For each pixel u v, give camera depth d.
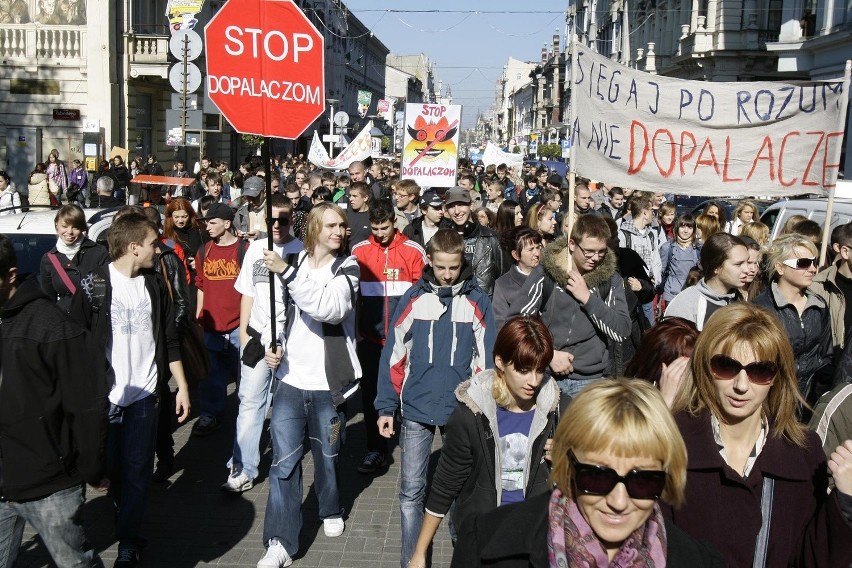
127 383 5.06
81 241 6.51
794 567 2.96
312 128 61.50
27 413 3.75
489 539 2.50
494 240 7.88
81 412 3.84
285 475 5.20
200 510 6.03
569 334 5.17
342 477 6.78
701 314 5.37
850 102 27.02
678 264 10.45
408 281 6.94
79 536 3.98
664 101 6.57
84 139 27.20
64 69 28.42
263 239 6.22
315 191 14.18
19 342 3.73
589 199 12.20
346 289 5.21
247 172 18.94
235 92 4.86
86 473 3.89
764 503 2.95
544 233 8.15
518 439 3.87
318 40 4.89
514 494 3.87
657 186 6.71
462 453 3.88
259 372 6.35
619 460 2.27
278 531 5.14
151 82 30.30
